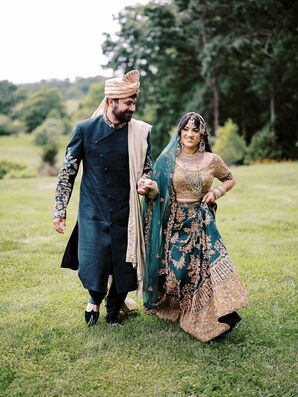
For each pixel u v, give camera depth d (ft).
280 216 29.01
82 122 12.87
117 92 12.22
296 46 85.25
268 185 42.68
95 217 12.74
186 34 103.65
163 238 13.00
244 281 17.07
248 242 22.95
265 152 86.99
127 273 12.80
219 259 12.01
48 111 237.86
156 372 11.04
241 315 14.02
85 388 10.47
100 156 12.61
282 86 94.58
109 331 13.07
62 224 12.82
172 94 112.37
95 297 13.16
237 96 106.63
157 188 12.60
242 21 89.66
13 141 208.13
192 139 12.46
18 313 14.40
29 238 25.20
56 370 11.19
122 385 10.55
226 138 81.25
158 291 13.37
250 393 10.19
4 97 248.11
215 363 11.43
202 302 12.49
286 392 10.28
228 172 13.07
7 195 41.65
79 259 12.83
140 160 12.80
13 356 11.75
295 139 101.91
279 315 13.98
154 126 114.73
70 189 12.98
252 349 12.03
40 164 134.31
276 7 83.82
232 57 95.96
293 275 17.75
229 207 32.76
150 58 105.91
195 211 12.72
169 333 12.92
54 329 13.28
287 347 12.08
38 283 17.48
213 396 10.12
